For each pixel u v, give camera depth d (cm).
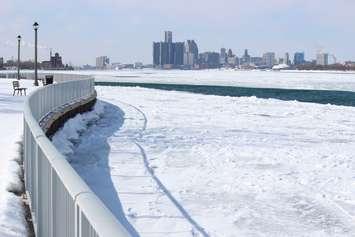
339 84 9775
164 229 893
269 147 1852
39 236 596
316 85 9544
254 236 880
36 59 4300
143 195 1117
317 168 1474
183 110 3356
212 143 1917
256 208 1049
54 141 1599
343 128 2522
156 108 3475
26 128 839
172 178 1296
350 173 1413
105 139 1936
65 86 2091
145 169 1393
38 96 1436
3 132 1440
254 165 1497
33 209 678
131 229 888
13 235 598
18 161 995
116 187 1182
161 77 15100
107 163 1466
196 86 9369
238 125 2564
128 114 2933
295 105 3956
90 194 296
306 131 2373
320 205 1083
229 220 962
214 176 1334
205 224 933
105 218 249
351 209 1057
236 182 1270
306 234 896
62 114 1883
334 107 3816
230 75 16538
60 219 415
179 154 1656
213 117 2938
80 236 301
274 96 6072
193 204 1061
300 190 1206
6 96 3138
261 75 16138
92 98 2806
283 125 2611
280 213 1019
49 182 492
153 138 2009
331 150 1808
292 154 1703
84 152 1652
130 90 6097
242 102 4225
